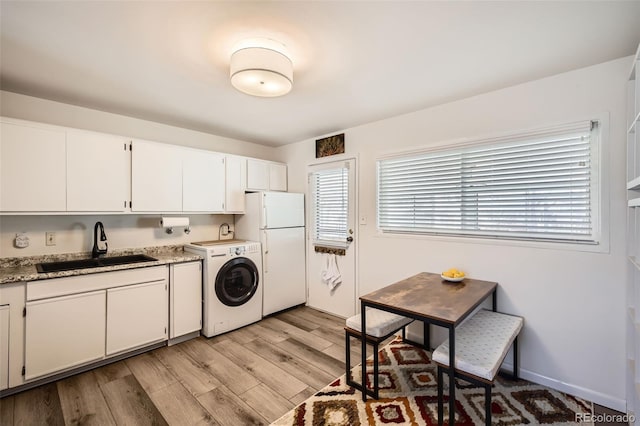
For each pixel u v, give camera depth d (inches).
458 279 92.1
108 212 101.3
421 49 69.2
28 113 95.8
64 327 85.4
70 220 104.1
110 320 93.7
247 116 117.0
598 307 76.7
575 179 80.3
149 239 123.9
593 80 76.5
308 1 52.9
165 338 106.9
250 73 66.3
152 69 78.1
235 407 75.5
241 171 141.7
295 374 90.6
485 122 94.1
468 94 95.3
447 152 103.7
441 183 105.9
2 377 76.3
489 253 94.4
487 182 95.5
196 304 115.6
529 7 54.7
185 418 71.5
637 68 58.1
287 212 146.3
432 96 96.7
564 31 62.2
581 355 79.0
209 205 129.3
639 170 58.8
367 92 93.4
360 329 81.2
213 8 54.7
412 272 112.9
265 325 129.6
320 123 126.4
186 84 87.4
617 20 58.3
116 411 73.7
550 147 83.9
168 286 108.4
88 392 81.0
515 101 88.4
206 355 102.3
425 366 95.0
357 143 130.1
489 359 63.7
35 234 97.3
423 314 66.2
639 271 59.3
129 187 106.6
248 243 132.7
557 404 76.0
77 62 74.5
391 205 120.1
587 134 78.4
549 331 83.8
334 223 141.6
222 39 64.8
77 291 87.7
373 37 64.3
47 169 89.4
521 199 89.0
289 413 73.1
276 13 56.2
